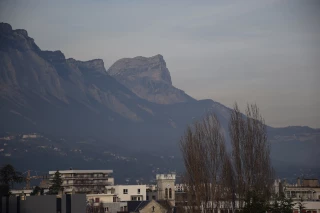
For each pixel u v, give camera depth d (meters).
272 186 164.62
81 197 171.50
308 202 189.25
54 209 168.12
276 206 114.69
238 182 164.88
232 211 166.25
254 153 165.50
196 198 169.75
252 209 115.00
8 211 165.50
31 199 167.50
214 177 170.00
